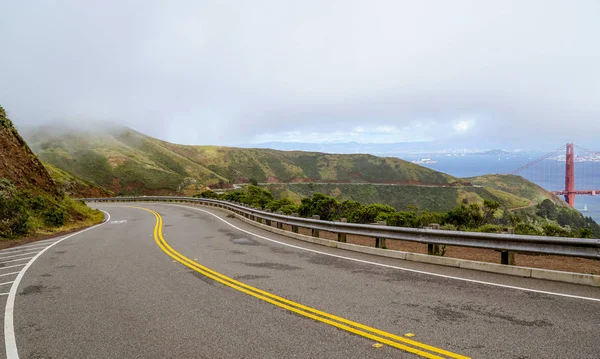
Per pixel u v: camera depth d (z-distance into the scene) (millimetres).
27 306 7207
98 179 129875
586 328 5145
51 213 23406
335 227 13227
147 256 12258
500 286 7305
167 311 6547
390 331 5293
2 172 24656
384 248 11672
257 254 11992
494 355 4449
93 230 22297
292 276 8812
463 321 5574
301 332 5379
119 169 138625
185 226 22141
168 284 8453
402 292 7180
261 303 6809
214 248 13484
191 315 6289
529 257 10828
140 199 62344
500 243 8500
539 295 6641
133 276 9398
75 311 6773
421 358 4445
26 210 21672
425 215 18984
